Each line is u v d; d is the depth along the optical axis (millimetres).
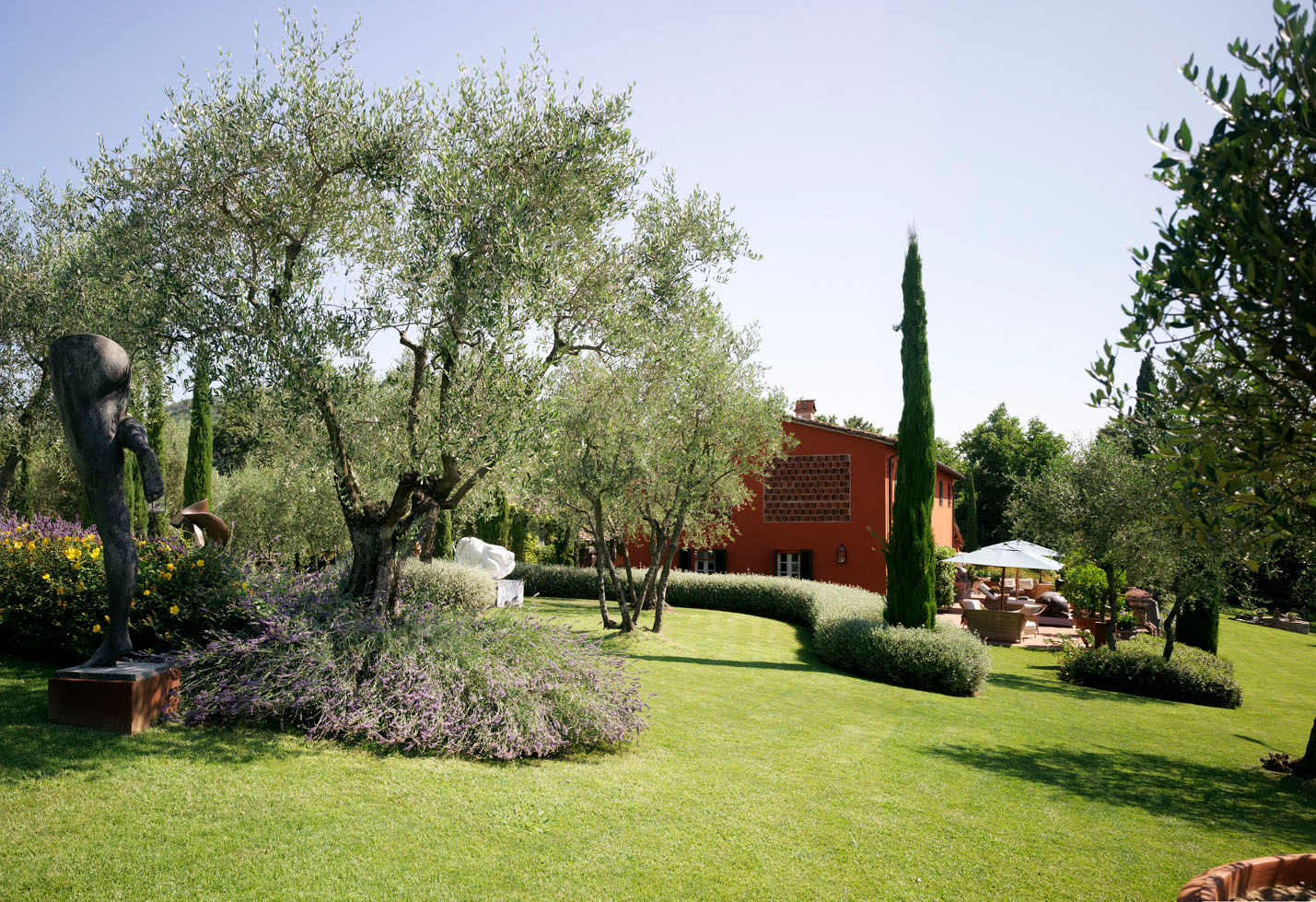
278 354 6680
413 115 7789
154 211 7066
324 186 7609
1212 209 2967
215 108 7133
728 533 19031
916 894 4441
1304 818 6641
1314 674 17406
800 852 4898
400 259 8273
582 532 15867
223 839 4309
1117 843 5578
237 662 6602
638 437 12781
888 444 23453
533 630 7891
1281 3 2857
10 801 4477
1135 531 13320
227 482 21859
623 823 5133
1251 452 3135
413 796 5219
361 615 7242
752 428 15375
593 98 8055
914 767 7293
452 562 18000
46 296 10805
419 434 7324
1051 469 15367
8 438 11281
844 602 16375
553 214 7758
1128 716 11297
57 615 7047
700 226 10633
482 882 4133
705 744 7555
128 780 4918
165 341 7191
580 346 8688
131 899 3635
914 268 14648
